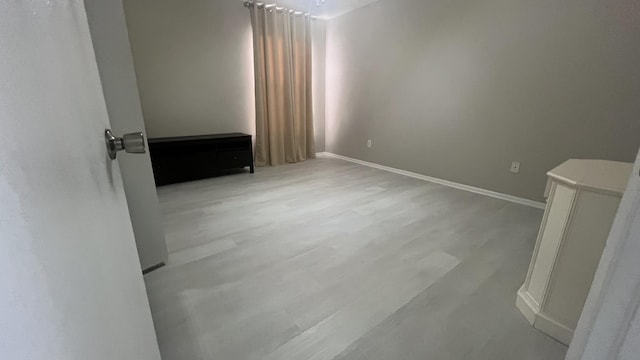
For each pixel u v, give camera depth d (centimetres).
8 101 26
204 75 371
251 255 183
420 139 364
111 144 60
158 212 164
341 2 377
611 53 218
